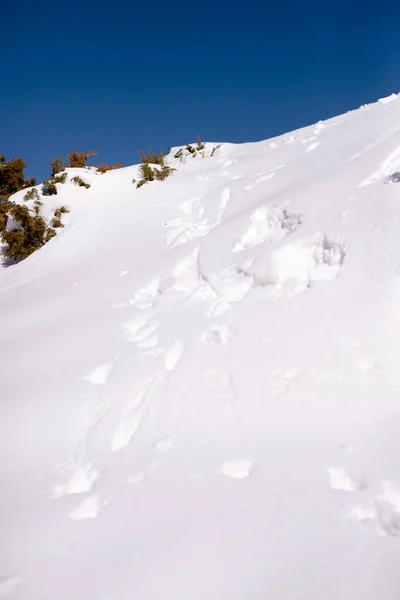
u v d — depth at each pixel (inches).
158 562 76.4
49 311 233.5
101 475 107.1
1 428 133.0
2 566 81.8
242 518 84.0
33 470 113.8
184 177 440.8
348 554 73.3
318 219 203.2
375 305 147.1
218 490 93.1
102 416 132.2
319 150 365.4
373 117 406.9
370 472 92.2
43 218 400.8
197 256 238.1
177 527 84.3
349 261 170.4
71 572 77.9
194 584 71.2
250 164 416.5
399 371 123.6
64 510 95.7
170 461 105.9
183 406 125.6
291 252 192.1
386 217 178.4
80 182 442.3
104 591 72.5
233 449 106.1
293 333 147.3
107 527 88.1
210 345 153.6
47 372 164.9
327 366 130.0
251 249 211.2
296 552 74.9
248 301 175.5
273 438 107.9
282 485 92.0
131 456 111.7
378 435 103.2
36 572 79.2
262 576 71.2
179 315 183.5
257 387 127.3
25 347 190.7
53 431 129.6
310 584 68.7
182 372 141.3
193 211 342.0
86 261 310.2
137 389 140.7
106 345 177.0
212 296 193.0
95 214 387.2
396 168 228.1
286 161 383.9
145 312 196.4
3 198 439.8
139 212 370.9
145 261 268.7
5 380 163.6
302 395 121.1
